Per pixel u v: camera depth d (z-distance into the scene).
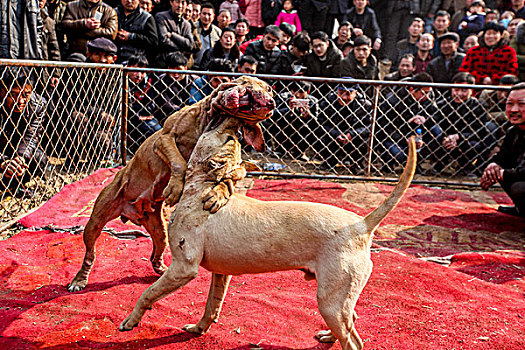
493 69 8.04
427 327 2.98
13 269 3.57
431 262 4.02
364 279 2.35
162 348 2.68
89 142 6.91
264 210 2.45
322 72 7.76
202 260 2.51
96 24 7.03
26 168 5.10
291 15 9.89
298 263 2.39
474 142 7.47
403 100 6.90
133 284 3.44
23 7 5.71
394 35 10.41
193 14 8.23
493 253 4.24
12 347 2.61
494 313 3.17
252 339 2.80
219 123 2.74
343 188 6.24
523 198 5.15
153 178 3.13
